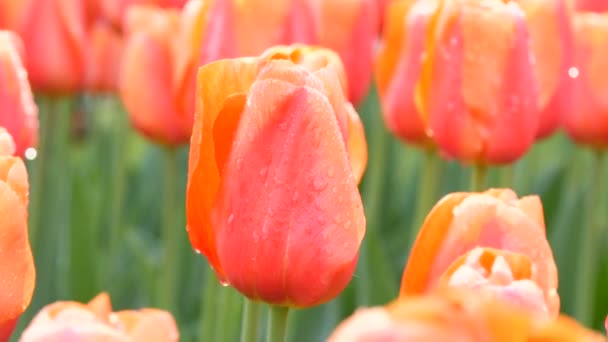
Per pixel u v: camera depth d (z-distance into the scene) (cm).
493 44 99
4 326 82
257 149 83
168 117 112
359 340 51
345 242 84
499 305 50
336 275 84
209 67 84
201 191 84
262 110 83
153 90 112
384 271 113
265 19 103
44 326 73
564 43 107
